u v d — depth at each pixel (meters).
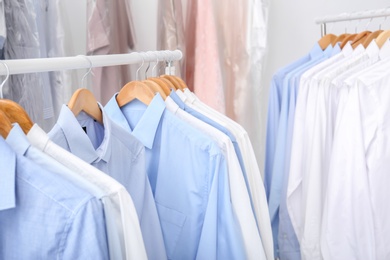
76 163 0.49
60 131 0.57
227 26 1.52
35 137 0.50
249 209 0.72
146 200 0.67
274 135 1.27
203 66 1.43
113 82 1.31
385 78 0.89
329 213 0.96
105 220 0.44
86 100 0.65
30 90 1.03
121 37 1.41
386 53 1.01
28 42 1.02
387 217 0.93
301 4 1.78
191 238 0.74
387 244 0.94
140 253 0.48
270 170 1.30
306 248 1.06
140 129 0.76
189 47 1.51
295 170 1.10
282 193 1.20
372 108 0.90
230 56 1.54
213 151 0.68
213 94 1.42
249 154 0.85
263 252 0.73
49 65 0.56
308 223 1.05
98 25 1.28
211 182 0.69
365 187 0.91
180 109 0.78
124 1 1.42
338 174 0.94
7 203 0.41
